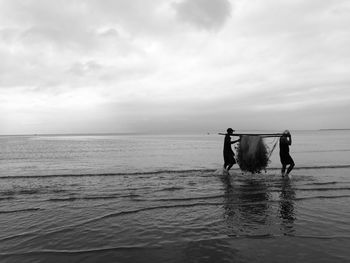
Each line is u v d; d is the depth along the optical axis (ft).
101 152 100.63
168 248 17.11
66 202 27.12
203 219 22.15
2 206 25.89
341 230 19.75
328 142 159.53
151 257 15.97
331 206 25.23
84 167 55.06
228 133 42.01
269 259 15.64
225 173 42.42
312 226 20.51
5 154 92.99
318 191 30.68
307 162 58.44
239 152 41.50
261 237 18.63
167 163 61.26
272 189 31.73
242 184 34.65
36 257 15.92
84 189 32.73
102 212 24.00
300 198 27.78
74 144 184.44
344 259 15.60
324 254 16.19
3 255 16.15
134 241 18.12
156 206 25.54
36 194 30.32
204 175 41.39
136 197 28.86
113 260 15.62
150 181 37.29
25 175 42.98
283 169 39.34
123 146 148.15
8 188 33.42
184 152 96.53
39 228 20.35
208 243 17.79
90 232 19.61
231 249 16.90
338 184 34.06
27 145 172.14
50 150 116.26
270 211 23.97
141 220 21.99
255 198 28.02
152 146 144.25
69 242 17.95
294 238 18.40
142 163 61.72
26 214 23.50
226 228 20.25
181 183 35.73
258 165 40.14
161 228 20.33
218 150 107.24
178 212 23.90
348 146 117.08
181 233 19.42
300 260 15.48
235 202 26.68
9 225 20.95
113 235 19.10
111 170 49.47
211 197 28.53
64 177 40.78
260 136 41.06
